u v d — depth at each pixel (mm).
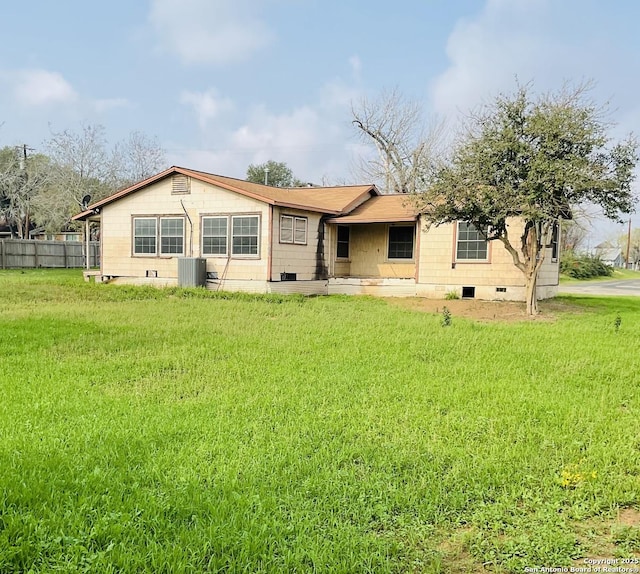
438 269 16828
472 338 9086
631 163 11969
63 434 4234
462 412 5047
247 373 6465
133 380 6117
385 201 20422
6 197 39062
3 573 2469
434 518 3109
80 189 37344
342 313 12438
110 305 12867
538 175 11867
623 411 5227
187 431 4379
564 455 4031
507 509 3221
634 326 11227
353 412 5004
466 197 12570
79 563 2559
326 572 2570
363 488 3406
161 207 18375
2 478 3309
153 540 2764
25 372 6254
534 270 13312
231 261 17203
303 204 17328
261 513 3041
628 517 3186
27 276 21953
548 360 7465
